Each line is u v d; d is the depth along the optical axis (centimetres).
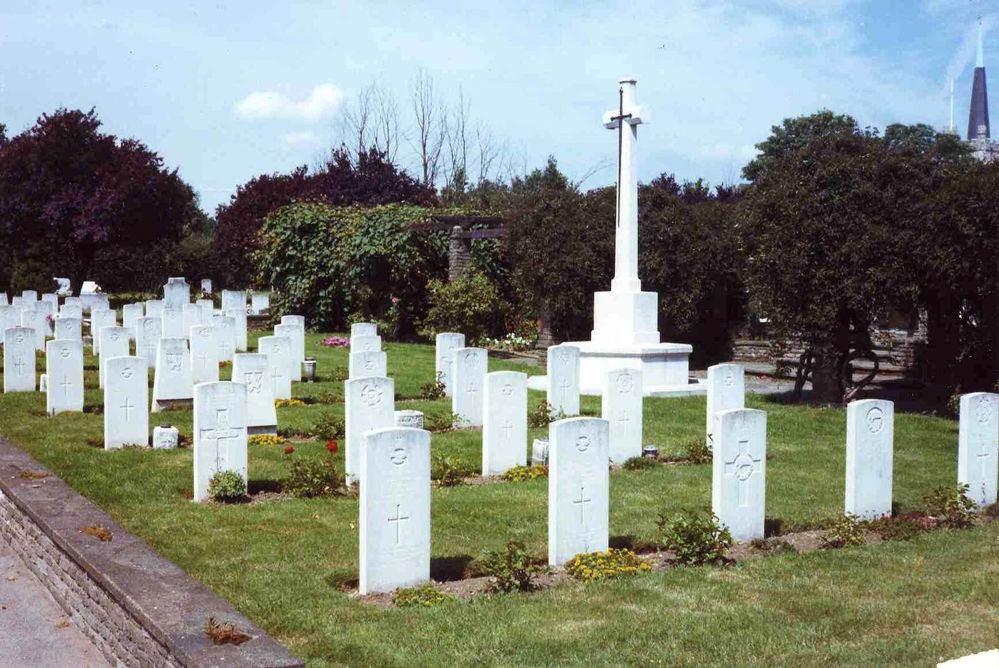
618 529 1049
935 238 1805
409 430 866
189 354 1811
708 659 689
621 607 802
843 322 2003
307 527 1050
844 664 679
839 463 1436
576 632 741
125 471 1296
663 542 980
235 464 1202
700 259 2806
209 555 940
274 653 632
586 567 905
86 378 2153
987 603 822
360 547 855
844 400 2009
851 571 912
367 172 5384
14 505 1100
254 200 5391
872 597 834
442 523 1073
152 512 1106
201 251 5469
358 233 3462
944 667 510
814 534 1081
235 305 3403
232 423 1198
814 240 1895
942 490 1152
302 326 2241
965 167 1861
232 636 654
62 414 1717
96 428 1595
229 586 844
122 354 2052
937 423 1783
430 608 802
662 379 2100
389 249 3400
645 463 1414
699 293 2831
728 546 954
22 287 4481
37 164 4719
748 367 2855
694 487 1261
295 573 885
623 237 2139
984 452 1213
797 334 2002
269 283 3700
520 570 865
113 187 4659
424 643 718
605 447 967
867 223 1847
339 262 3497
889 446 1130
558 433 938
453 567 923
